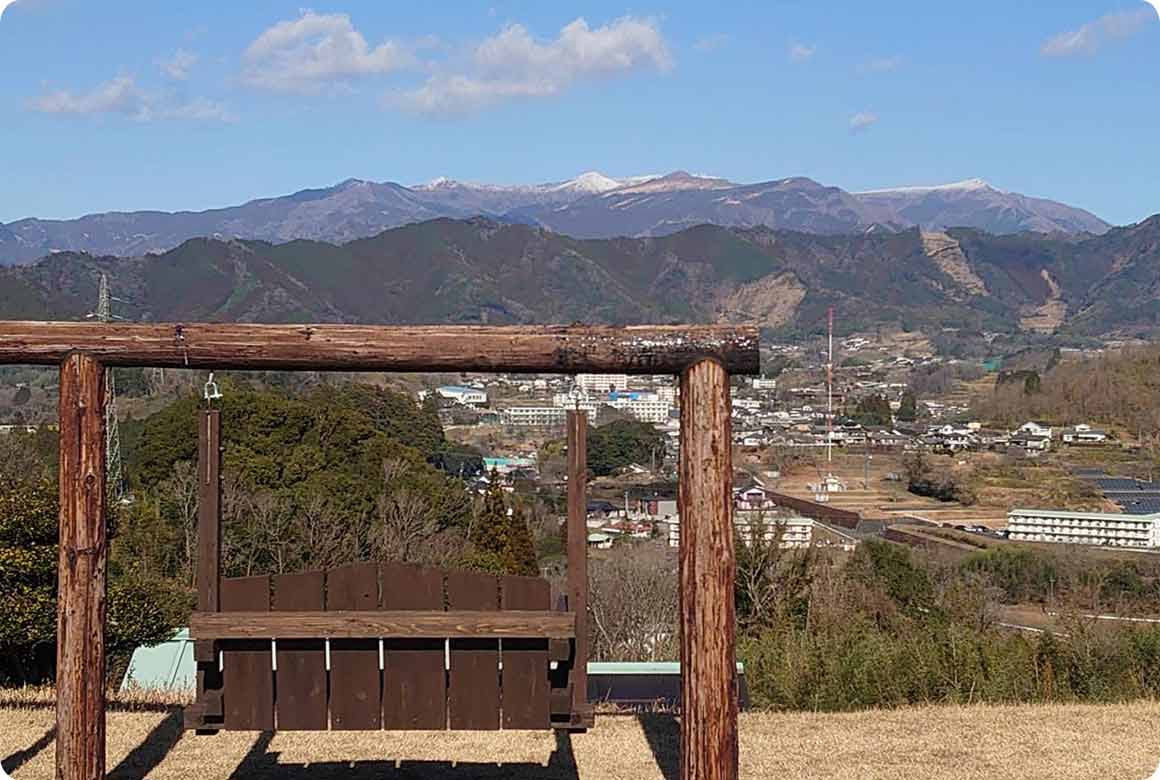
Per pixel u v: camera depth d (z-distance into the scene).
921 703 10.22
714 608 5.43
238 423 26.91
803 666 10.73
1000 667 10.74
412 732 7.90
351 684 5.84
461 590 5.84
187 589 18.03
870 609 19.62
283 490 25.30
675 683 10.40
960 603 19.97
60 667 5.76
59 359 5.70
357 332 5.52
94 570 5.79
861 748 7.78
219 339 5.57
